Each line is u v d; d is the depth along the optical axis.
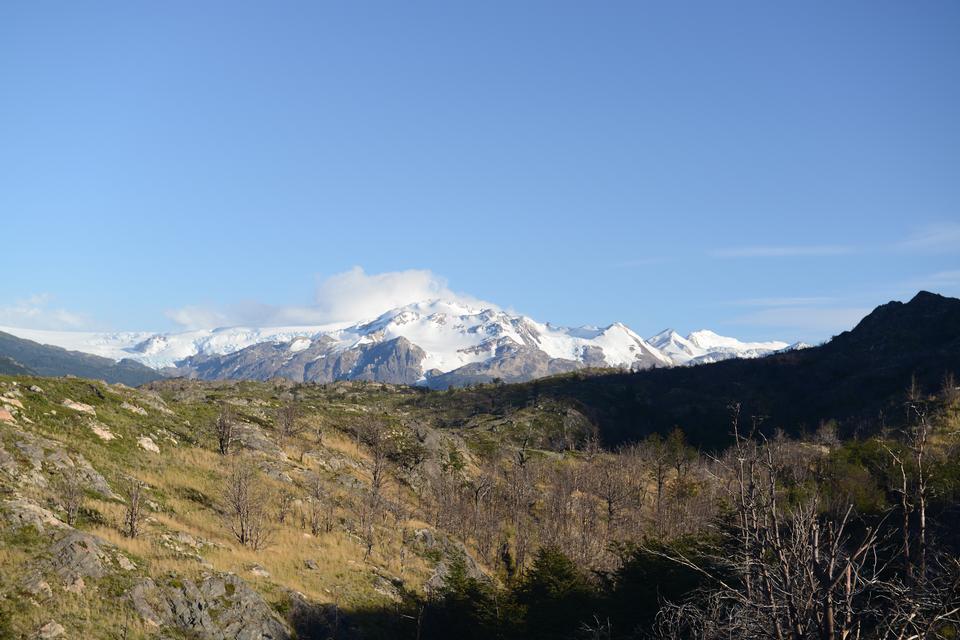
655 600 43.22
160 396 90.94
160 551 44.84
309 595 50.16
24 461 49.16
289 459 85.69
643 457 124.56
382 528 74.31
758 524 17.12
